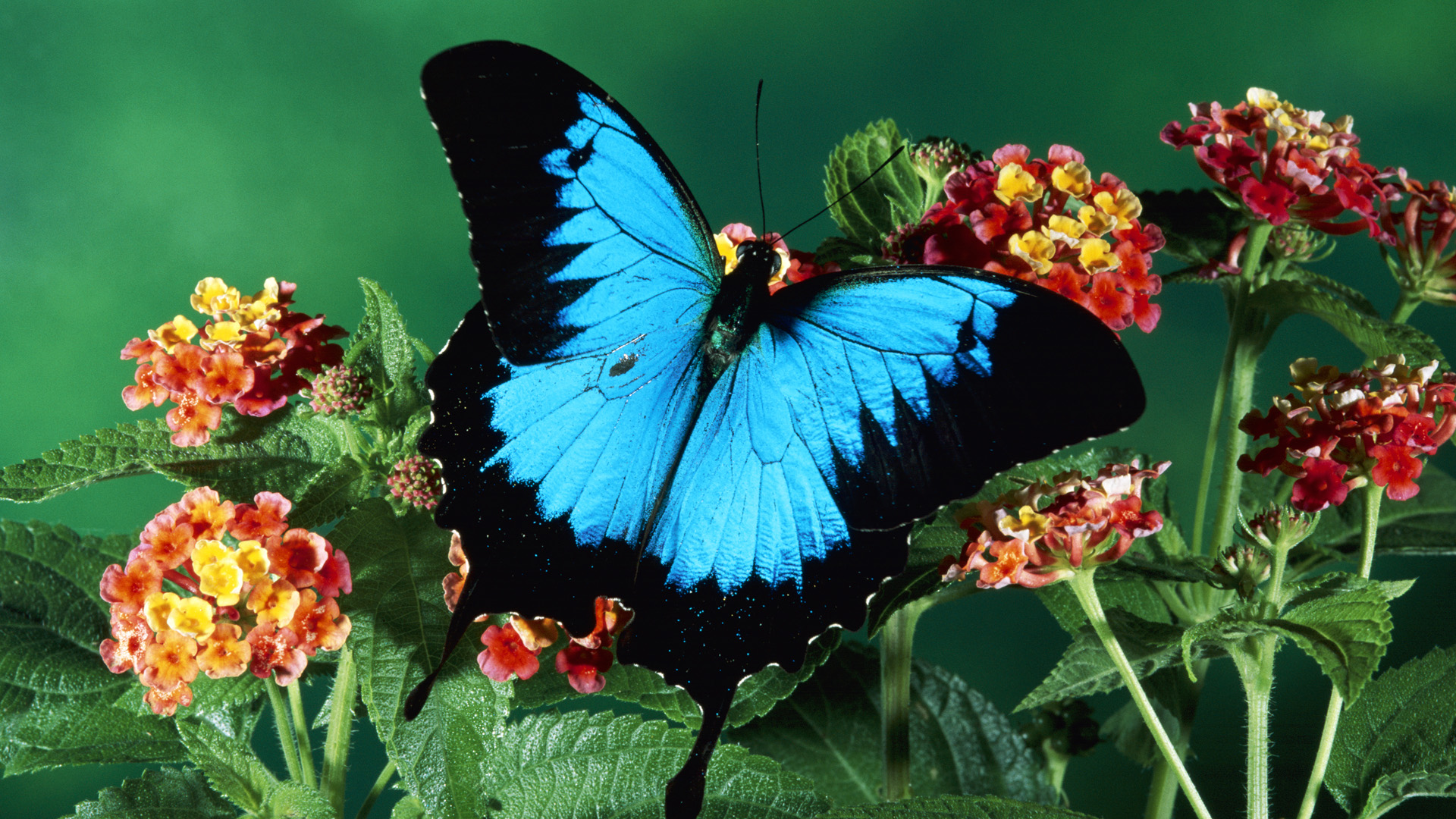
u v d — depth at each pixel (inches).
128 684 31.6
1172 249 33.1
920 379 30.0
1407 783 30.6
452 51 29.1
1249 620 29.9
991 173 31.5
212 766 30.6
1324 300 31.4
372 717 30.1
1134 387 29.4
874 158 33.6
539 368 30.3
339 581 30.3
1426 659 31.3
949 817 29.8
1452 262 31.8
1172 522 32.6
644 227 30.2
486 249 29.5
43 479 31.1
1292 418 30.3
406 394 31.6
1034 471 32.8
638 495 30.4
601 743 31.3
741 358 30.5
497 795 31.2
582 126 29.7
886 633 32.4
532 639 30.2
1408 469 30.0
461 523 30.0
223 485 31.2
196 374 31.1
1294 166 31.2
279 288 31.7
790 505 30.5
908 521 30.1
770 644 30.2
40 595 31.9
